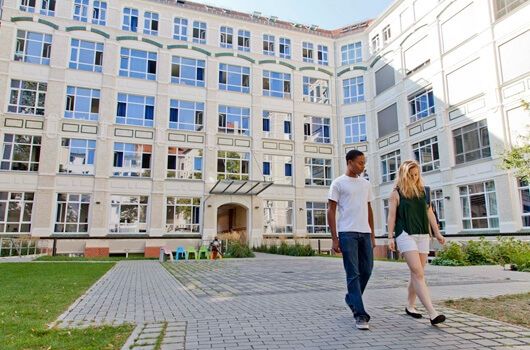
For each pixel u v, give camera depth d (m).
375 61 32.59
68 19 27.72
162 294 8.20
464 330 4.75
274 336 4.59
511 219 19.89
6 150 25.31
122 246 26.33
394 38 30.20
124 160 27.67
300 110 33.12
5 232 24.48
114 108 27.92
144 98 28.95
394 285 9.08
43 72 26.59
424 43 27.19
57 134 26.20
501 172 20.61
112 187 26.92
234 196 29.80
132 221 27.17
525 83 19.75
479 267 14.38
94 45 28.30
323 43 35.19
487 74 21.86
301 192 31.77
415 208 5.31
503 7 21.30
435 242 22.19
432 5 26.41
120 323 5.32
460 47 23.91
